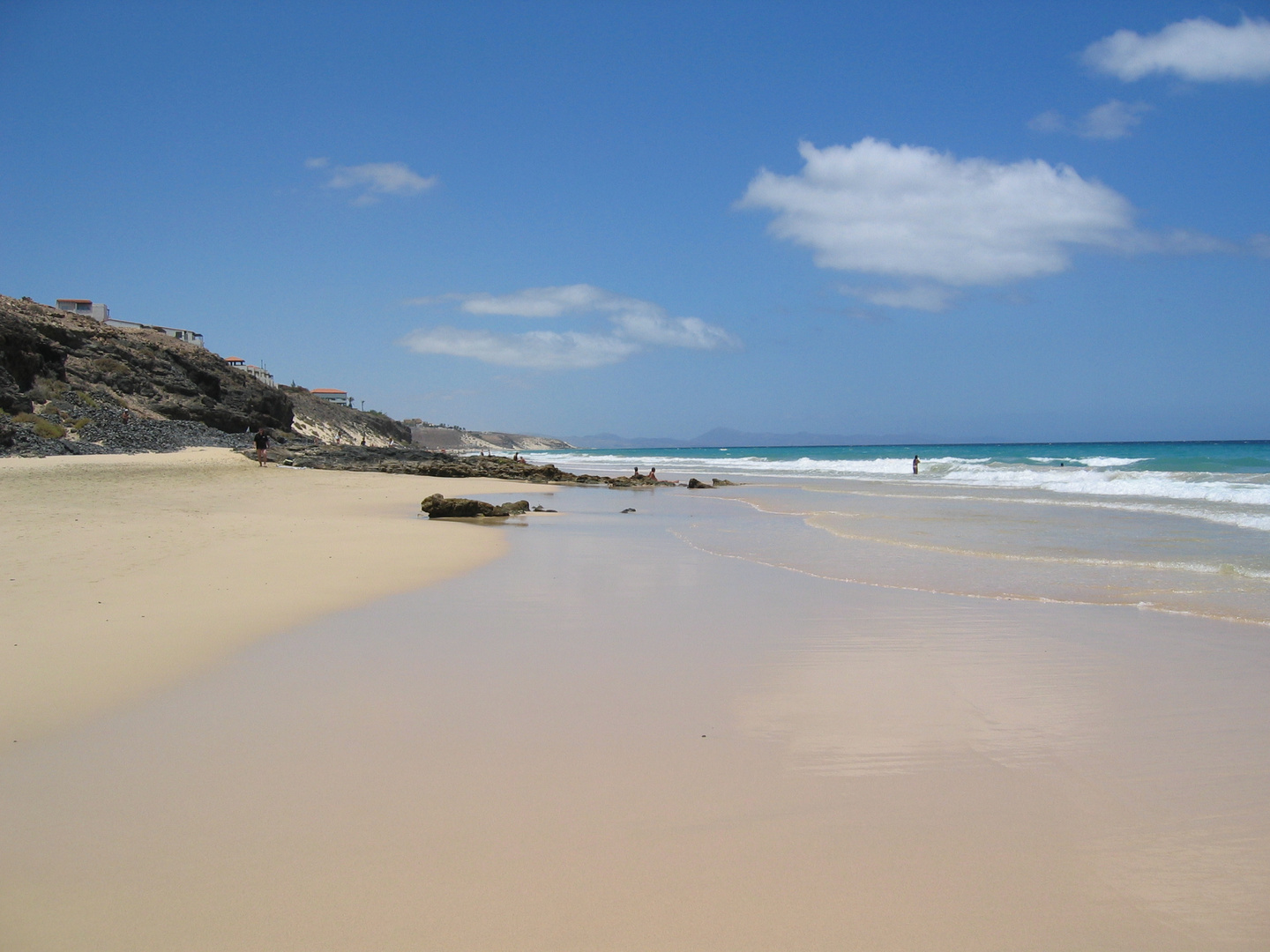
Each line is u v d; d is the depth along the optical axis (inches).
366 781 177.6
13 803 165.2
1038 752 198.8
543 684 249.1
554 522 778.8
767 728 213.6
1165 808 169.0
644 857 147.3
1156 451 3196.4
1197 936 125.6
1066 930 126.9
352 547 528.7
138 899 132.6
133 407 1893.5
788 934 125.0
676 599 385.1
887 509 879.7
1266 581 429.7
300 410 3964.1
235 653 275.7
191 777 178.2
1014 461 2062.0
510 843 151.6
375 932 124.6
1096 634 317.7
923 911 131.8
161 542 502.9
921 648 296.5
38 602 331.6
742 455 5049.2
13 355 1617.9
